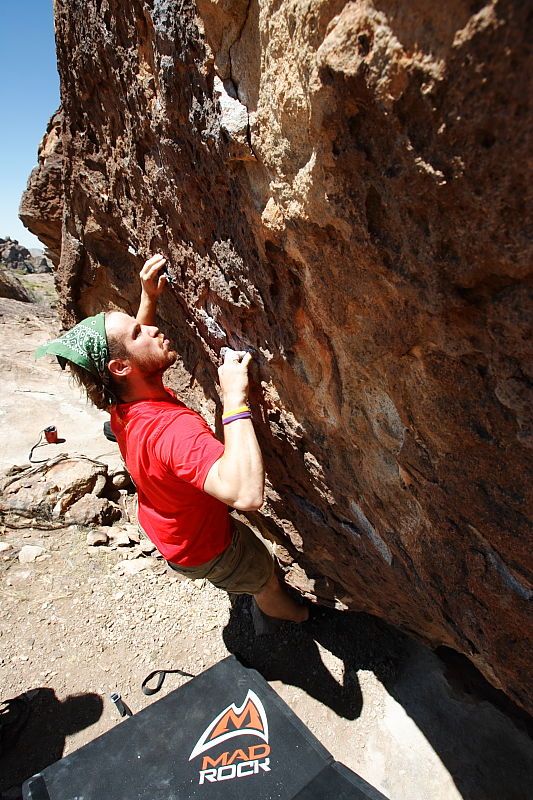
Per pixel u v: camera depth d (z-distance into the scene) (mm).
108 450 3389
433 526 1100
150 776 1375
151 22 1104
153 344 1453
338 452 1308
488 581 1035
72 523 2762
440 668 2025
